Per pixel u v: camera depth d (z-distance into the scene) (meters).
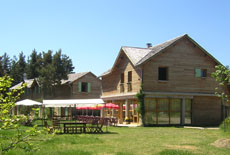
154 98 24.61
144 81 24.14
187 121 25.84
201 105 26.52
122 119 28.08
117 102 29.25
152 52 25.67
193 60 26.30
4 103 5.52
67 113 37.69
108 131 18.95
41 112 37.47
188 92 25.77
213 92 26.89
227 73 17.36
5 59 58.25
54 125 18.03
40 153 9.52
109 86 31.00
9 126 5.32
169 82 25.06
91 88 39.44
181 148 11.40
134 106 25.77
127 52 26.30
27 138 5.91
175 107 25.31
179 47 25.81
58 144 12.03
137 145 12.16
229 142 12.09
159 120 24.52
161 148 11.36
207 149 11.20
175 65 25.48
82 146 11.62
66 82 38.50
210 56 26.78
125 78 27.23
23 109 32.84
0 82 5.61
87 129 18.62
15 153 9.27
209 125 25.89
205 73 26.94
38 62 51.66
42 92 40.50
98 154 9.91
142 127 22.62
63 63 40.00
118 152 10.17
